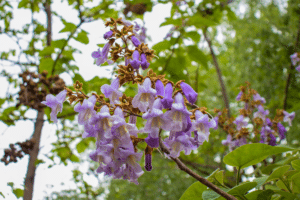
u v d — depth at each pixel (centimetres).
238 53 868
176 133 167
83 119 178
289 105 608
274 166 332
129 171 187
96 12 473
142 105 172
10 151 476
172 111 161
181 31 399
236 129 429
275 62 683
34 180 520
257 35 748
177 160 172
